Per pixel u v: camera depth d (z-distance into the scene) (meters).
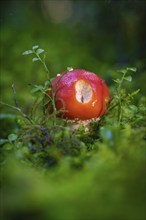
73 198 0.47
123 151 0.55
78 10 1.95
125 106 0.71
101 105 0.69
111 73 1.15
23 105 0.99
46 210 0.46
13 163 0.55
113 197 0.47
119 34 1.51
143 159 0.54
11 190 0.49
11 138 0.64
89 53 1.69
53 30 1.90
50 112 0.70
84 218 0.45
